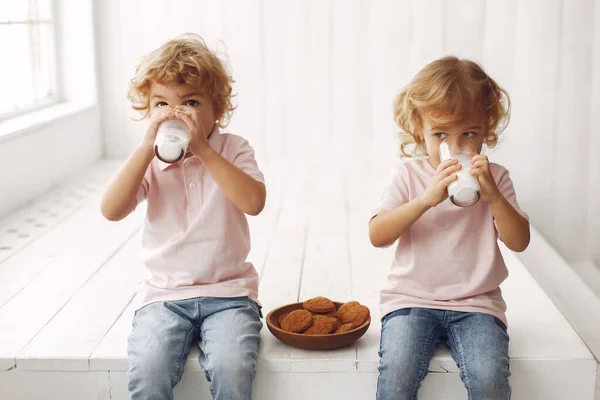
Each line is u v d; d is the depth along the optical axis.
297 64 3.34
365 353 1.50
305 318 1.53
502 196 1.44
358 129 3.37
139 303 1.54
